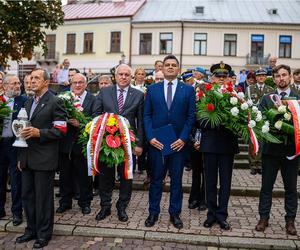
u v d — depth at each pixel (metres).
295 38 31.95
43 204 4.58
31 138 4.55
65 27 35.16
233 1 34.62
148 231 4.95
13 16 13.20
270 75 9.99
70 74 6.37
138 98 5.39
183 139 4.99
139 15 33.53
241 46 32.03
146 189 7.02
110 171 5.38
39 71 4.59
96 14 34.59
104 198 5.43
